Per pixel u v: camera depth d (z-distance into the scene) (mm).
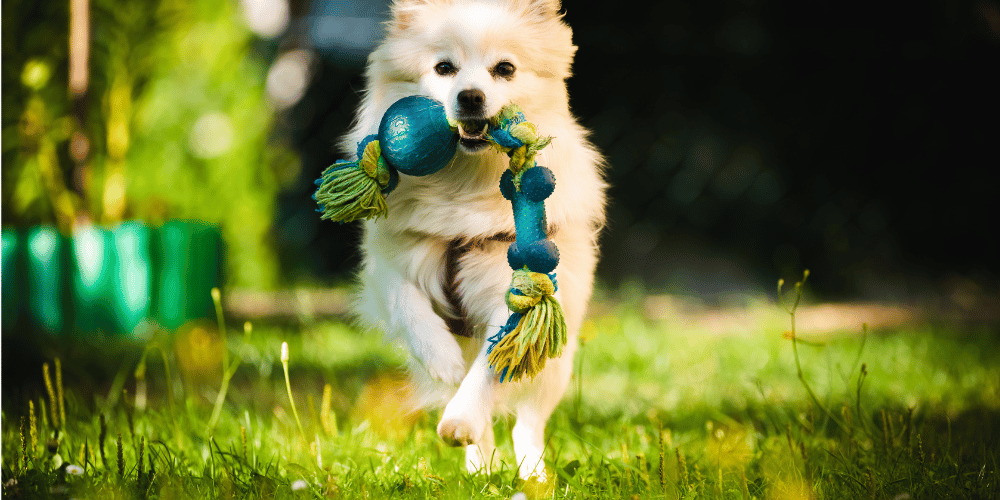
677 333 6996
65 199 7043
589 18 9406
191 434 3492
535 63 3246
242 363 5574
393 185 2904
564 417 3842
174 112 8086
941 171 9531
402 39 3314
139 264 6648
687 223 9766
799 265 9609
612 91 9406
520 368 2738
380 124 2879
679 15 9531
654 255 9664
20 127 6887
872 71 9398
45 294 6379
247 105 8516
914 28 9344
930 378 5074
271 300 8594
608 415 4238
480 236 3137
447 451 3523
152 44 7703
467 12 3225
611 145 9508
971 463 3072
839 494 2740
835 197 9664
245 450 2934
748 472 3123
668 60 9383
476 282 3166
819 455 3254
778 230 9695
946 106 9398
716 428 3998
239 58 8461
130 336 6461
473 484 2900
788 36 9445
